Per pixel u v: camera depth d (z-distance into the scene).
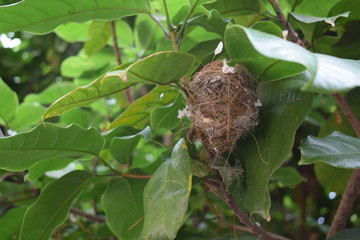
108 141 0.92
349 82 0.57
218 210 1.11
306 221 1.59
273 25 0.75
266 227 1.57
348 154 0.75
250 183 0.77
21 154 0.80
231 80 0.76
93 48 1.32
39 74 2.01
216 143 0.78
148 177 0.91
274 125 0.76
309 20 0.85
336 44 0.94
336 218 0.93
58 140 0.81
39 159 0.84
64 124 1.35
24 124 1.18
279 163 0.73
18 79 2.03
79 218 1.40
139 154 1.53
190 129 0.82
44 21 0.81
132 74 0.72
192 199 1.17
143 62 0.71
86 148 0.85
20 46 1.93
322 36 0.94
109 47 1.40
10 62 1.97
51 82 1.99
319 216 1.73
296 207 1.85
